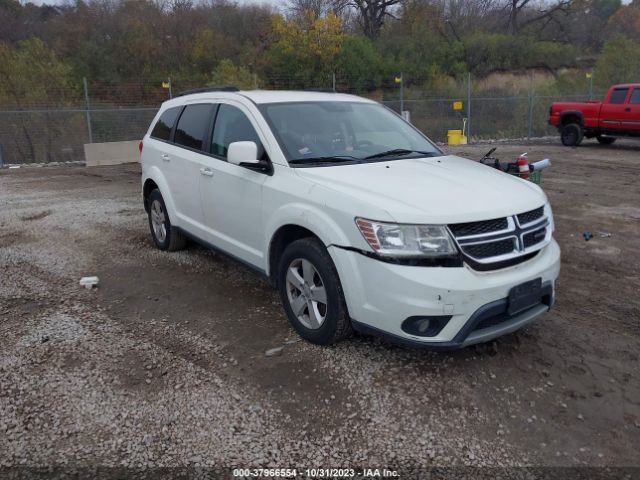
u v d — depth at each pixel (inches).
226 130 200.5
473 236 135.5
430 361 152.6
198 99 226.7
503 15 2042.3
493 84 1641.2
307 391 138.7
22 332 170.4
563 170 534.3
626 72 1202.6
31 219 331.9
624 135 712.4
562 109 776.3
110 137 745.6
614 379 146.3
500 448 119.4
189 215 224.7
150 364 151.4
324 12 1818.4
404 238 133.0
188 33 1647.4
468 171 170.6
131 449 118.1
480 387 141.1
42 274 225.6
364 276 138.3
